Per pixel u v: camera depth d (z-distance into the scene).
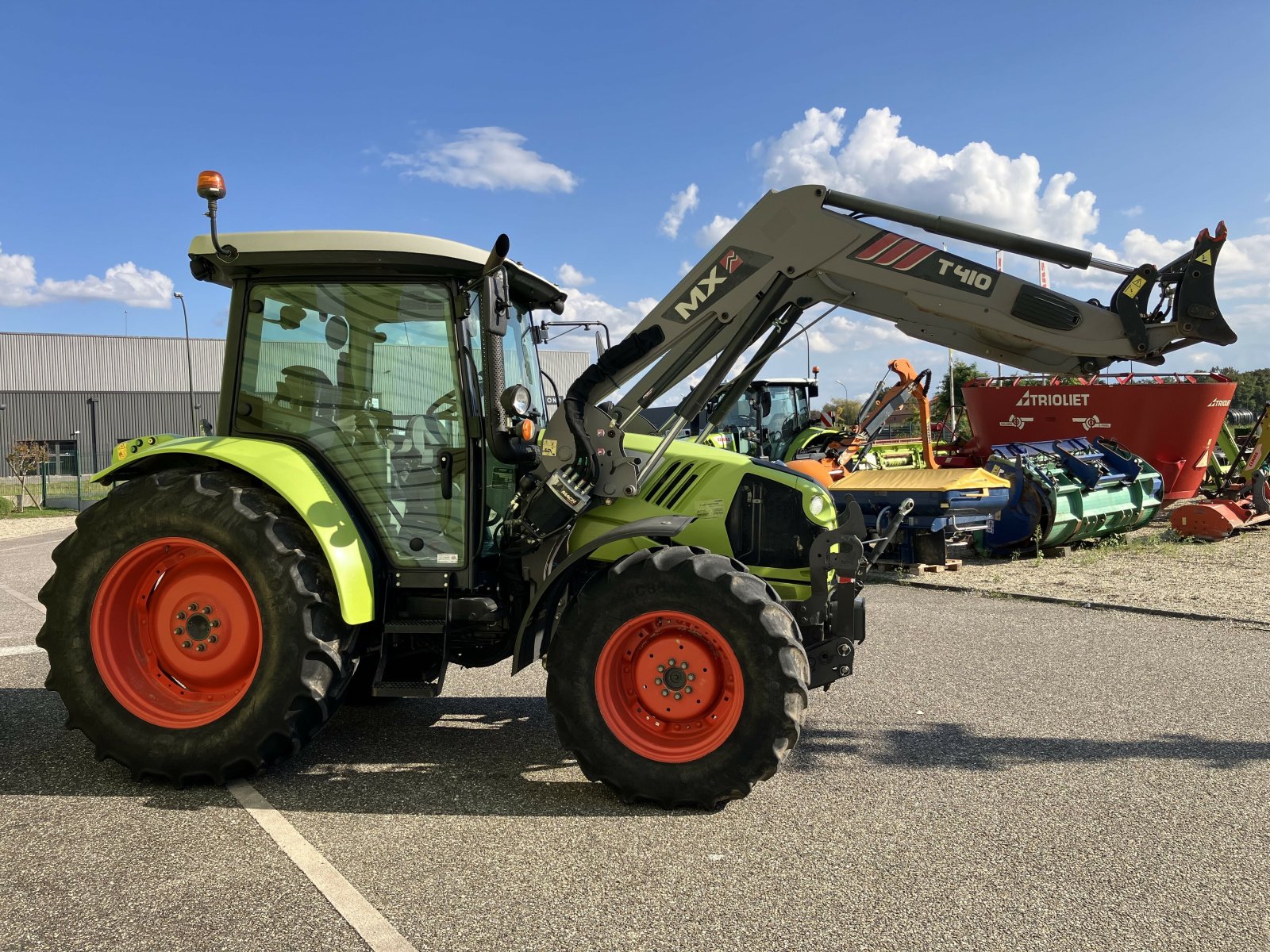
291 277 3.88
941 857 2.92
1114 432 12.43
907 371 12.32
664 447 3.88
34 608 8.37
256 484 3.79
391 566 3.81
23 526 20.14
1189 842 3.01
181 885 2.74
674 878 2.78
